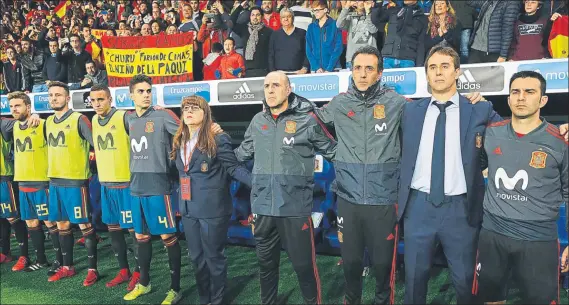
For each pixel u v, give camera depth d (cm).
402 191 199
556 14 331
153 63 465
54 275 326
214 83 378
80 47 573
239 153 247
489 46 360
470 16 397
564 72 273
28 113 338
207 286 261
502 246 190
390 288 217
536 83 177
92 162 430
